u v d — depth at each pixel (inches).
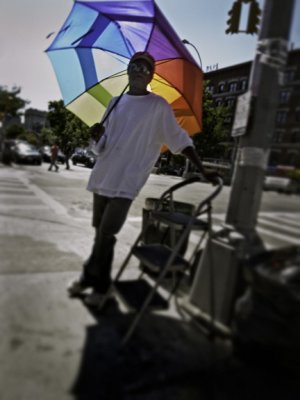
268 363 73.1
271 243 85.2
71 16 132.4
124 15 127.9
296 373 70.7
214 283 92.4
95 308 96.8
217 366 76.5
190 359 78.2
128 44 144.6
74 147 1110.4
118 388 67.4
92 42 143.4
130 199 98.7
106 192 98.7
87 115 163.6
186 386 69.8
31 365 70.8
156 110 101.7
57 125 1178.0
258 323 73.9
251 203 91.1
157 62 145.3
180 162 542.0
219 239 93.1
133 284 98.1
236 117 95.8
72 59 148.0
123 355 77.4
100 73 154.6
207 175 99.9
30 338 79.7
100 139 103.1
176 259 93.0
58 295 102.2
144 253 97.2
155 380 70.4
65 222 198.2
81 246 153.4
